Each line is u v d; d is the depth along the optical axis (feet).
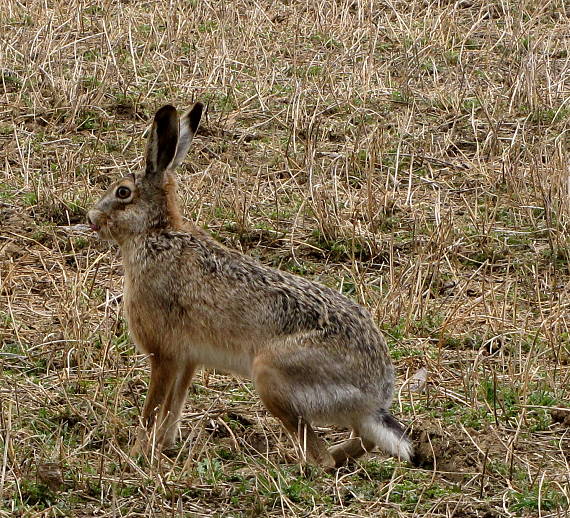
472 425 34.12
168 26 64.49
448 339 39.29
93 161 51.08
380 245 45.42
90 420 33.35
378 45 66.33
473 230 47.39
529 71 59.41
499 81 62.39
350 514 29.09
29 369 36.32
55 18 65.77
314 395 31.40
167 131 33.78
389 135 55.52
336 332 31.50
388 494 29.99
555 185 49.34
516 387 36.17
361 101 58.85
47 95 57.31
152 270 33.14
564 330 40.04
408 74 60.75
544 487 30.60
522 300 42.22
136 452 31.48
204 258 32.86
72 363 36.73
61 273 42.50
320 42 66.08
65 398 33.91
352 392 31.48
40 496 29.17
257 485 30.07
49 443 31.78
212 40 64.03
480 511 29.53
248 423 34.32
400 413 34.68
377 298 41.37
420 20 70.08
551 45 66.33
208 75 60.34
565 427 34.30
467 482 31.07
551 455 32.73
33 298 40.93
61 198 47.34
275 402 31.55
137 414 33.99
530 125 56.59
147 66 61.36
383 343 32.30
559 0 72.90
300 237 46.32
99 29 65.57
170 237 33.30
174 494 29.40
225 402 35.40
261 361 31.65
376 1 71.87
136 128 54.75
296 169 51.60
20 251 44.09
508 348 38.91
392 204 49.16
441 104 59.11
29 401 34.30
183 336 32.99
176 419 33.47
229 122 55.77
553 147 54.03
